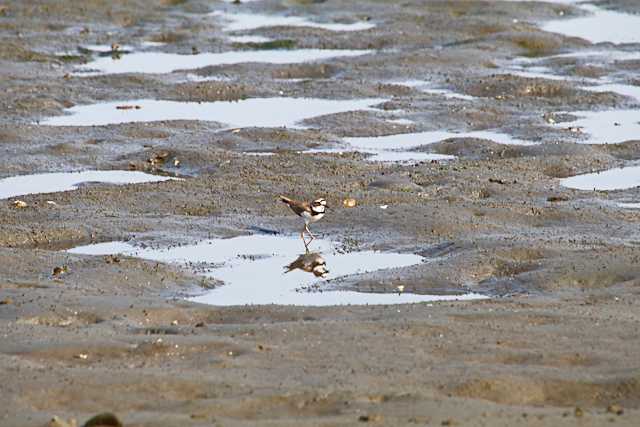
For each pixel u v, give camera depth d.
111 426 11.32
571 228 20.38
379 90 32.53
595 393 12.69
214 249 19.80
